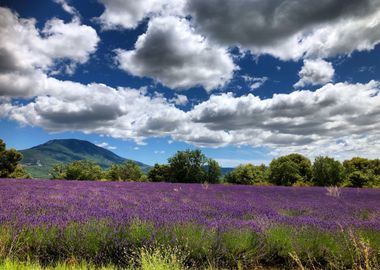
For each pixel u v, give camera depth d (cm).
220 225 631
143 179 5884
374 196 2000
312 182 4847
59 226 538
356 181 4462
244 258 535
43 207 812
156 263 388
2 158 5447
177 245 514
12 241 479
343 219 900
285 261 568
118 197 1280
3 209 721
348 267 546
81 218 626
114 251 505
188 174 5747
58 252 499
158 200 1254
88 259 489
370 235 639
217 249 527
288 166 4997
